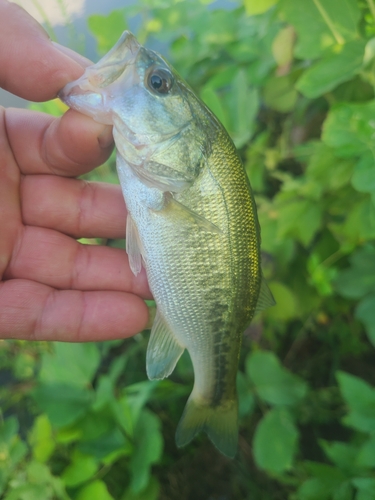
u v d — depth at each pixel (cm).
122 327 14
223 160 12
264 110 26
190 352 13
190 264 12
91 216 15
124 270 15
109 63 11
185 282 12
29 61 11
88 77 11
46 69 11
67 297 14
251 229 13
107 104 11
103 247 15
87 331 14
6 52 11
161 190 12
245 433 24
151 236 12
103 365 25
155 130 12
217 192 12
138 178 12
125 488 20
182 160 12
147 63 12
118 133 12
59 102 23
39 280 14
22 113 14
